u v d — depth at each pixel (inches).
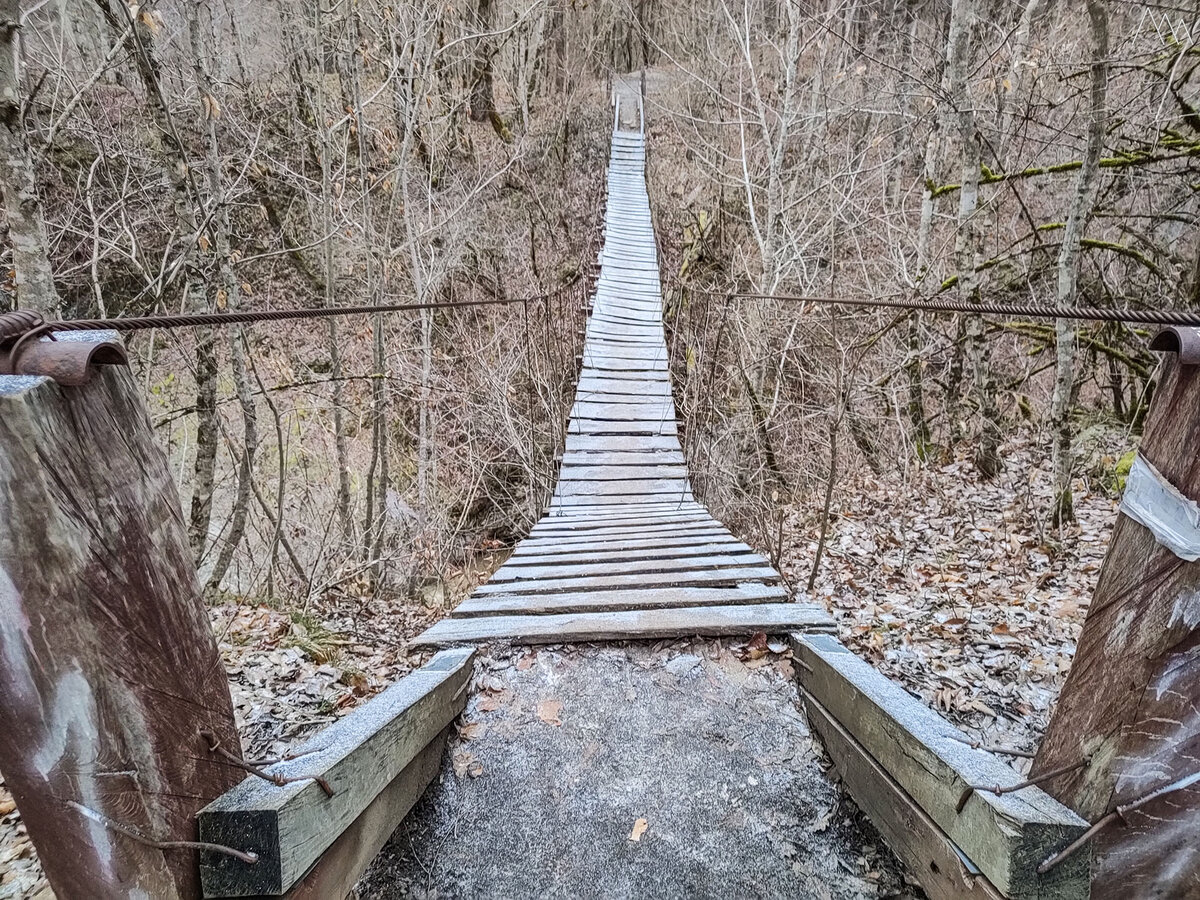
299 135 326.6
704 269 392.8
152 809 30.1
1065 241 167.8
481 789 63.5
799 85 377.7
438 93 367.9
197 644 34.1
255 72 327.3
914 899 50.6
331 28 281.3
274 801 34.6
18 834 64.2
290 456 309.9
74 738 26.7
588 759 66.4
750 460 264.5
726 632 81.4
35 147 201.2
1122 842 34.1
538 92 516.1
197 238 180.4
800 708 71.8
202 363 183.6
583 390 235.3
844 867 54.4
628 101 634.2
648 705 72.7
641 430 208.7
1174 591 30.7
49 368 26.3
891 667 100.0
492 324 355.9
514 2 412.2
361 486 315.6
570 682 76.5
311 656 111.0
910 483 230.4
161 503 31.9
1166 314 32.1
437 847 58.2
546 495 249.4
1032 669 98.8
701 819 59.8
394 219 331.6
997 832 36.5
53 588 25.6
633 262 374.9
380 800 51.5
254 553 270.4
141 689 29.6
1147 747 32.5
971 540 169.8
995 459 220.7
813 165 369.7
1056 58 254.5
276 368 315.3
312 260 342.3
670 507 161.2
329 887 41.8
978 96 262.7
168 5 227.5
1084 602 125.2
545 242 433.4
